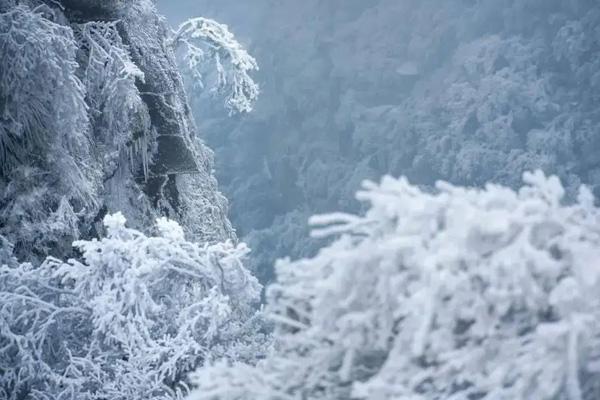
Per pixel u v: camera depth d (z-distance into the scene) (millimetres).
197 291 5844
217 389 2555
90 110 9633
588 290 1942
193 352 5637
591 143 52281
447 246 2086
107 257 5617
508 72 59969
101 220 9523
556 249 2131
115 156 9859
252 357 5676
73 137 8336
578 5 60719
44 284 5977
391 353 2229
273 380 2572
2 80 7730
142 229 10445
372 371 2445
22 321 5922
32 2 8930
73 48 8180
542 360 1934
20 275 6062
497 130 55469
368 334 2305
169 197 11844
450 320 2080
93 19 9984
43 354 5930
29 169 8203
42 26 8047
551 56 60250
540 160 51969
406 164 60938
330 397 2467
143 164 10641
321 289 2297
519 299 2055
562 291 1945
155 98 11188
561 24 61375
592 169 51812
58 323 5953
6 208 8078
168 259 5633
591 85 55656
